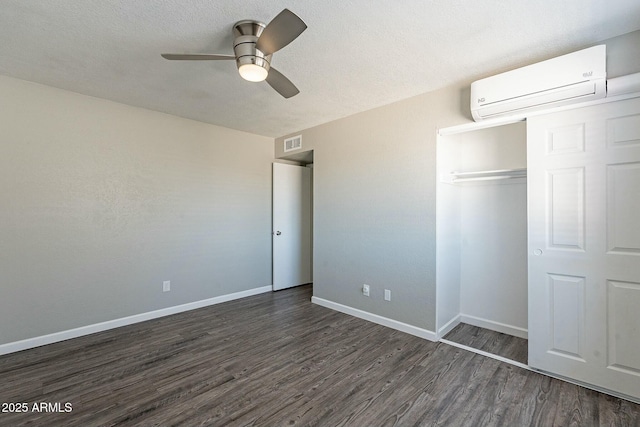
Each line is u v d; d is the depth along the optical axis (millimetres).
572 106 2119
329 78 2600
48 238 2822
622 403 1950
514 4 1679
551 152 2217
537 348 2322
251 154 4414
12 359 2523
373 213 3357
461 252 3418
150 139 3443
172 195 3627
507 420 1813
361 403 1969
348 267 3629
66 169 2914
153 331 3125
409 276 3062
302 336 3002
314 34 1959
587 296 2104
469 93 2639
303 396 2043
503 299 3133
